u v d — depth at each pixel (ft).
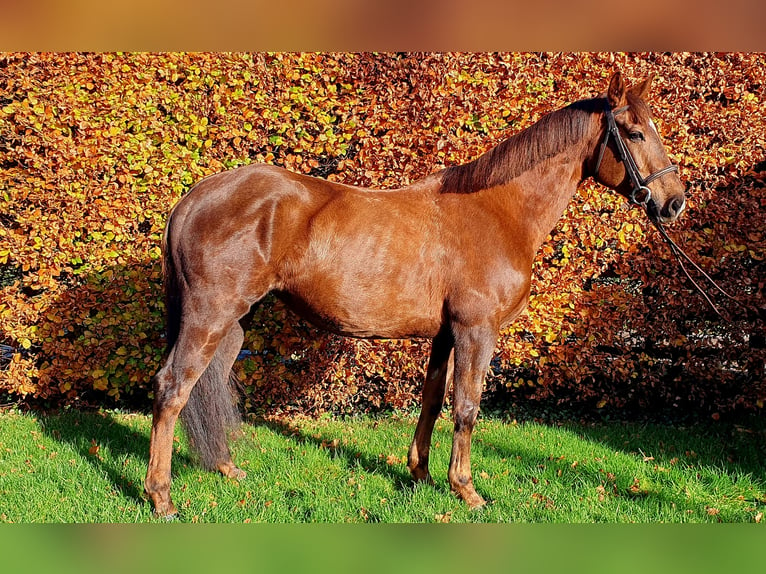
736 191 14.61
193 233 9.62
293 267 9.95
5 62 14.37
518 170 10.41
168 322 10.15
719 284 14.90
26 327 15.11
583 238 14.82
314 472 11.71
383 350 15.51
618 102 10.26
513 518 9.76
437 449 13.32
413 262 10.02
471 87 14.67
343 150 14.82
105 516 9.48
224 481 11.08
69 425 14.52
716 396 15.87
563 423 15.92
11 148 14.52
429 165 14.75
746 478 11.50
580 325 15.26
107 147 14.48
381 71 14.67
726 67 14.47
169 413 9.50
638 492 11.00
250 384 15.74
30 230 14.83
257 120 14.76
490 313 10.00
